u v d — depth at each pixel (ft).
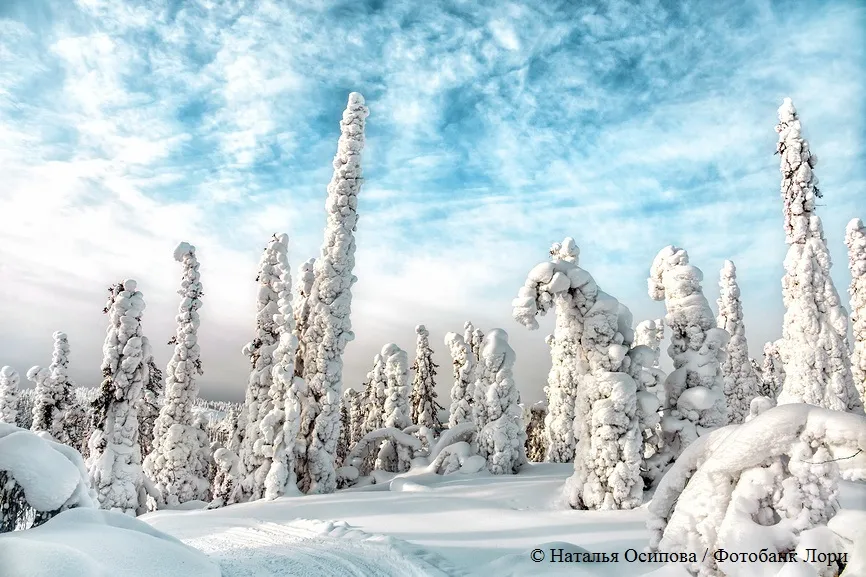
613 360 57.36
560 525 46.32
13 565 20.90
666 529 20.76
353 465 107.14
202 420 104.88
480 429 88.79
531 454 124.98
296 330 94.38
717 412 57.82
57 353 111.86
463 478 79.20
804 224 72.28
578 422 58.70
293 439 78.74
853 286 78.74
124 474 79.15
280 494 75.20
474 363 116.26
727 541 17.92
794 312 71.72
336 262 90.38
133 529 32.01
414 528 48.93
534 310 57.31
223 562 38.93
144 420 101.14
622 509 52.70
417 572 33.83
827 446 17.89
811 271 70.90
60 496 29.17
